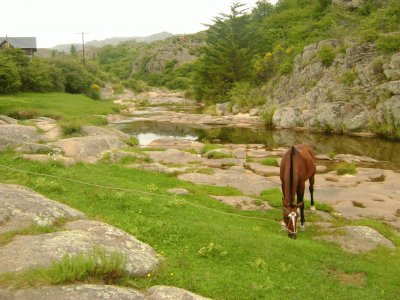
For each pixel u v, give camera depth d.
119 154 18.19
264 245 8.98
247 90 53.56
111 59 180.88
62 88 55.53
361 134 32.69
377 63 35.12
